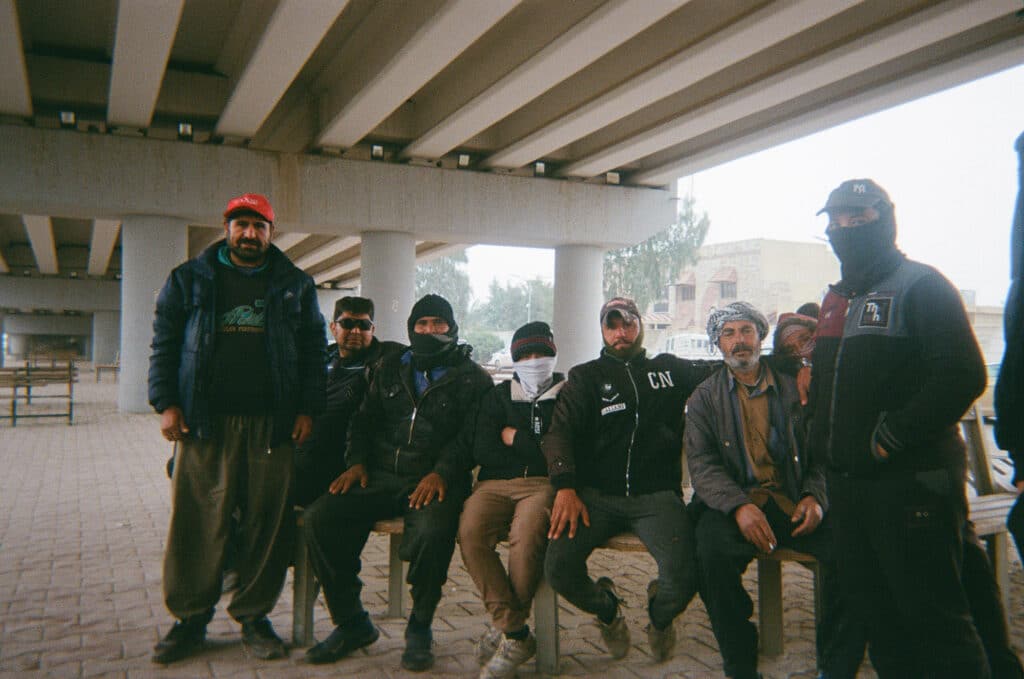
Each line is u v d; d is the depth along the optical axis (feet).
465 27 30.40
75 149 45.03
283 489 11.38
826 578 10.35
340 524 11.27
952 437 8.21
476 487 12.21
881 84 35.88
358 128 45.19
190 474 11.18
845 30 31.58
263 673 10.70
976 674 7.92
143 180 46.29
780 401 11.03
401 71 35.17
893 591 8.16
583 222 56.29
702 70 33.73
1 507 21.57
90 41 42.34
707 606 10.43
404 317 52.42
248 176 48.26
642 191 57.88
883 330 8.14
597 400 11.53
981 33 31.42
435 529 10.93
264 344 11.35
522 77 35.70
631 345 11.75
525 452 11.96
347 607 11.30
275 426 11.28
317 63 44.01
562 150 54.29
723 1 30.83
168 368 11.18
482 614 13.21
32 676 10.44
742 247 173.58
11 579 14.83
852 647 9.84
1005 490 15.25
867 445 8.11
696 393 11.47
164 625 12.46
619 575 15.84
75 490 24.30
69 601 13.58
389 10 34.35
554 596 10.85
